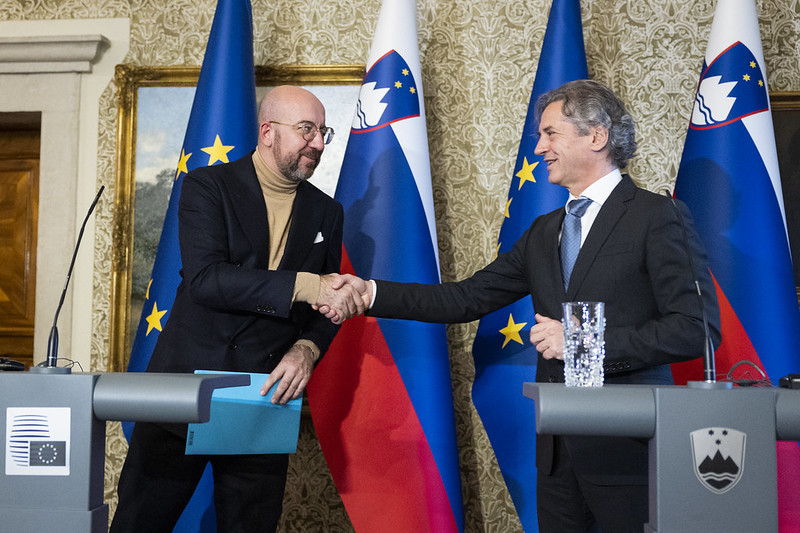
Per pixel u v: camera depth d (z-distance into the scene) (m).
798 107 2.63
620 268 1.59
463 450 2.61
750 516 1.10
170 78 2.73
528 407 2.31
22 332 2.94
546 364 1.64
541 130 1.79
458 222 2.69
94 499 1.20
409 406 2.24
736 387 1.17
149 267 2.68
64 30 2.82
